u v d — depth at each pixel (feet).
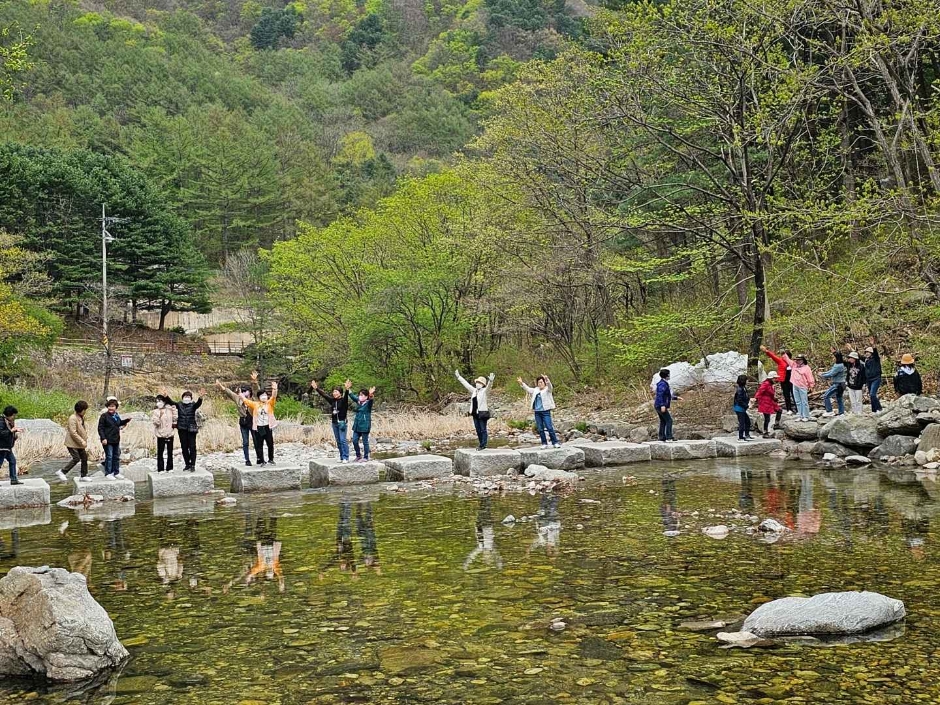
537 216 105.09
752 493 41.34
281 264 135.13
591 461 58.80
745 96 72.84
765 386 65.82
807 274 75.92
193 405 52.85
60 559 30.63
